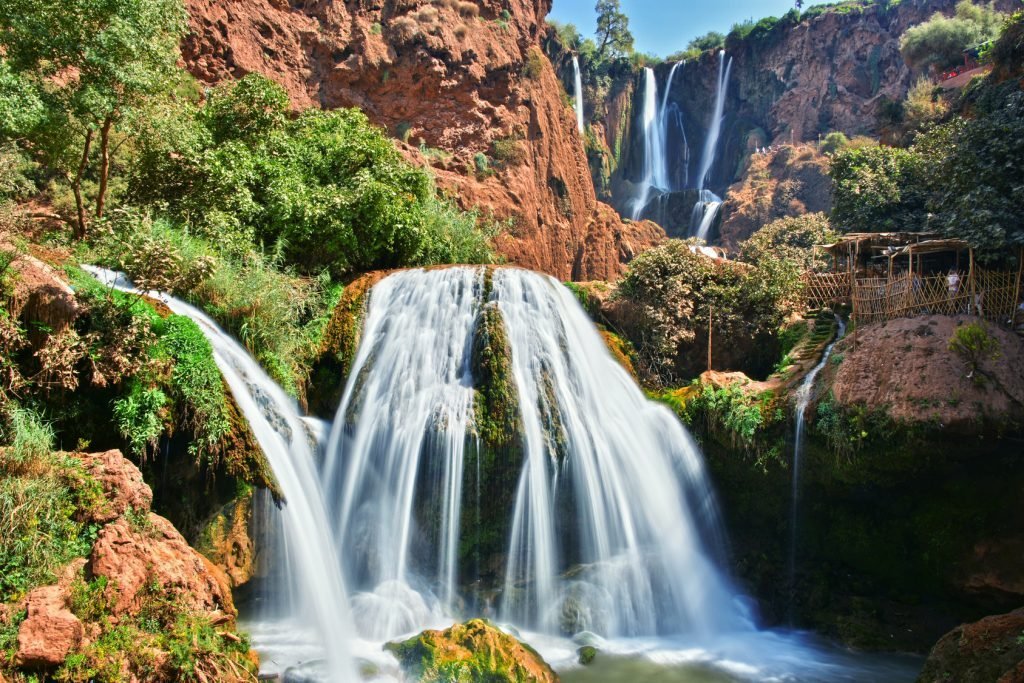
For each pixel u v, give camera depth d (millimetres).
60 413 8188
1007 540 11266
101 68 11406
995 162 12531
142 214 12727
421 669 8414
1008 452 11102
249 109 16391
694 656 10859
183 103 15188
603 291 16734
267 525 9859
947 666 8555
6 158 10633
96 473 7449
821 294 16250
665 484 13102
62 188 14875
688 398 13562
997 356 10844
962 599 11758
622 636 11492
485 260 19422
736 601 12711
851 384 11891
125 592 6820
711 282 16594
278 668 8555
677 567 12508
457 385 12133
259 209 13977
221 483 9461
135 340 8734
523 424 11719
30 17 10609
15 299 7949
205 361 9414
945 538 11805
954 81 27812
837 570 12922
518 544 11508
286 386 11508
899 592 12391
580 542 12008
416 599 10727
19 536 6629
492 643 8648
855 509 12742
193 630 6969
